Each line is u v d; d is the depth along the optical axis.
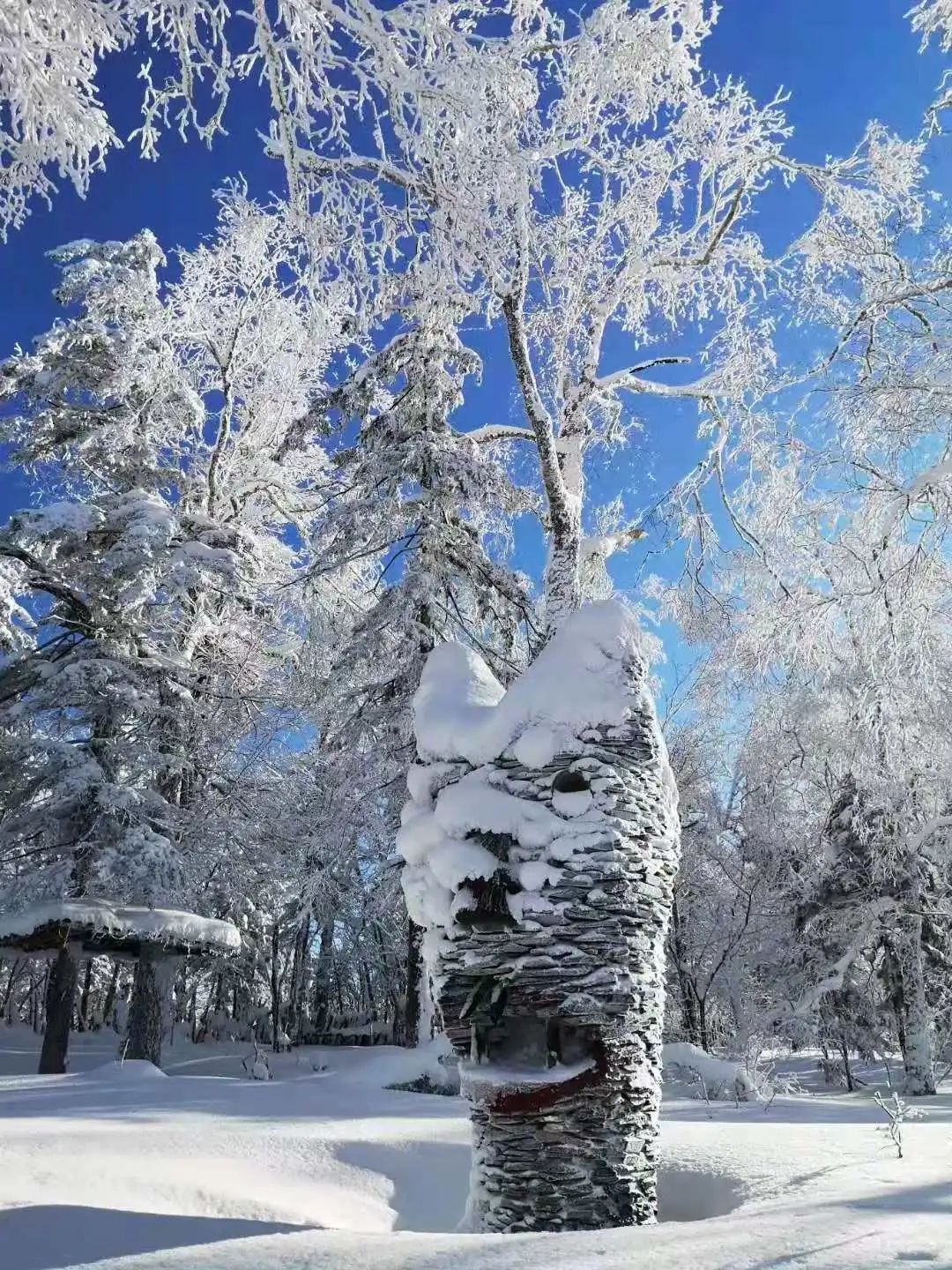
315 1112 11.44
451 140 8.07
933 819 17.38
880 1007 21.53
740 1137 8.70
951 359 12.23
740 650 15.40
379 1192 8.34
